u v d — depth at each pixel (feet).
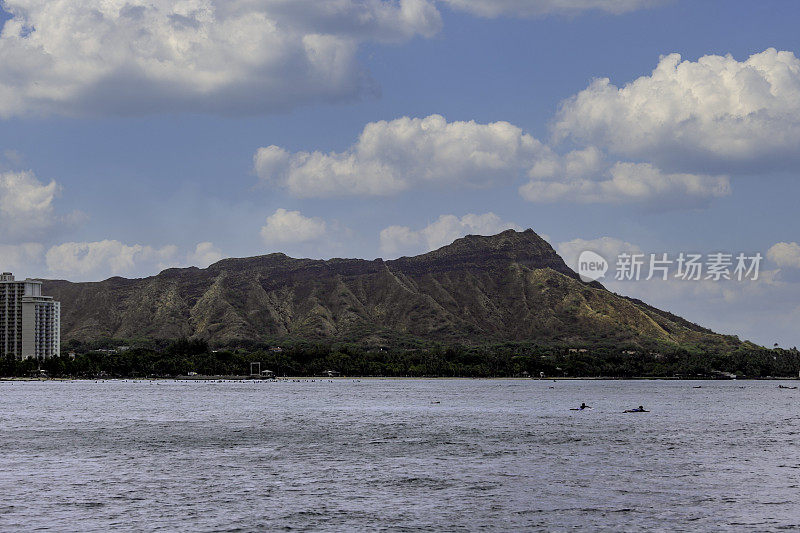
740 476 351.67
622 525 264.11
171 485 333.01
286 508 288.51
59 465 388.98
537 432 549.95
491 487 326.44
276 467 381.40
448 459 407.03
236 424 628.28
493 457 413.80
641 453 428.97
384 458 411.54
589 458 409.08
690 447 456.04
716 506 289.74
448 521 269.44
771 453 428.56
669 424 619.26
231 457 417.49
